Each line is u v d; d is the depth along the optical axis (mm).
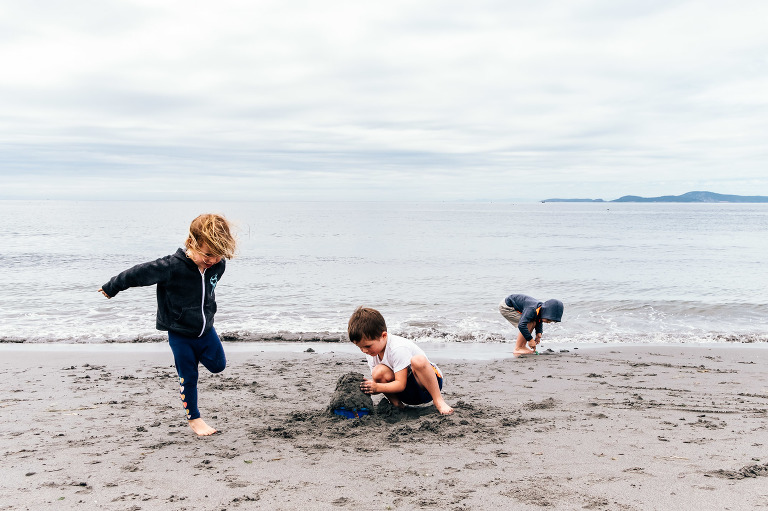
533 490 3057
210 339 4230
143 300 13312
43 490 3084
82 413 4801
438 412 4633
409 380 4555
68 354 7910
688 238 40938
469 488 3090
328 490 3074
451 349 8867
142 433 4215
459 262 23719
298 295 14734
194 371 4164
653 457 3617
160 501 2934
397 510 2809
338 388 4598
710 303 13398
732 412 4895
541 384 6129
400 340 4617
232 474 3330
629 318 11836
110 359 7527
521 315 8523
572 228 59812
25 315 11492
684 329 10758
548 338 9945
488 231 52719
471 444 3875
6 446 3893
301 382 6109
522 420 4527
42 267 20266
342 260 24516
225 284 16734
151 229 49562
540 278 18344
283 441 3977
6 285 15641
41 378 6289
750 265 22047
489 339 9727
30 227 52250
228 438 4062
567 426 4375
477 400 5352
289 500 2941
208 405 5062
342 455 3660
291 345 9055
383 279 18109
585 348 8797
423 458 3590
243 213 139875
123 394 5523
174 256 3990
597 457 3615
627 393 5695
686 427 4367
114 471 3391
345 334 9789
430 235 45750
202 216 4039
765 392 5781
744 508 2799
